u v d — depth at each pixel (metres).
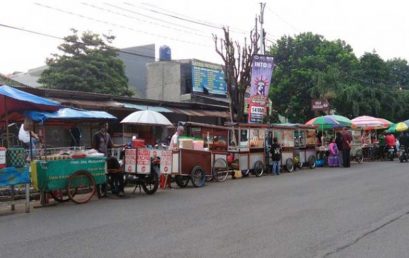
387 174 19.30
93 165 12.69
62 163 11.95
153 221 9.42
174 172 15.73
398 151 32.81
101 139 15.01
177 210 10.77
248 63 24.66
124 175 13.99
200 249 7.14
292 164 22.12
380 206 11.02
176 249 7.15
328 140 26.97
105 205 11.77
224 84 32.88
